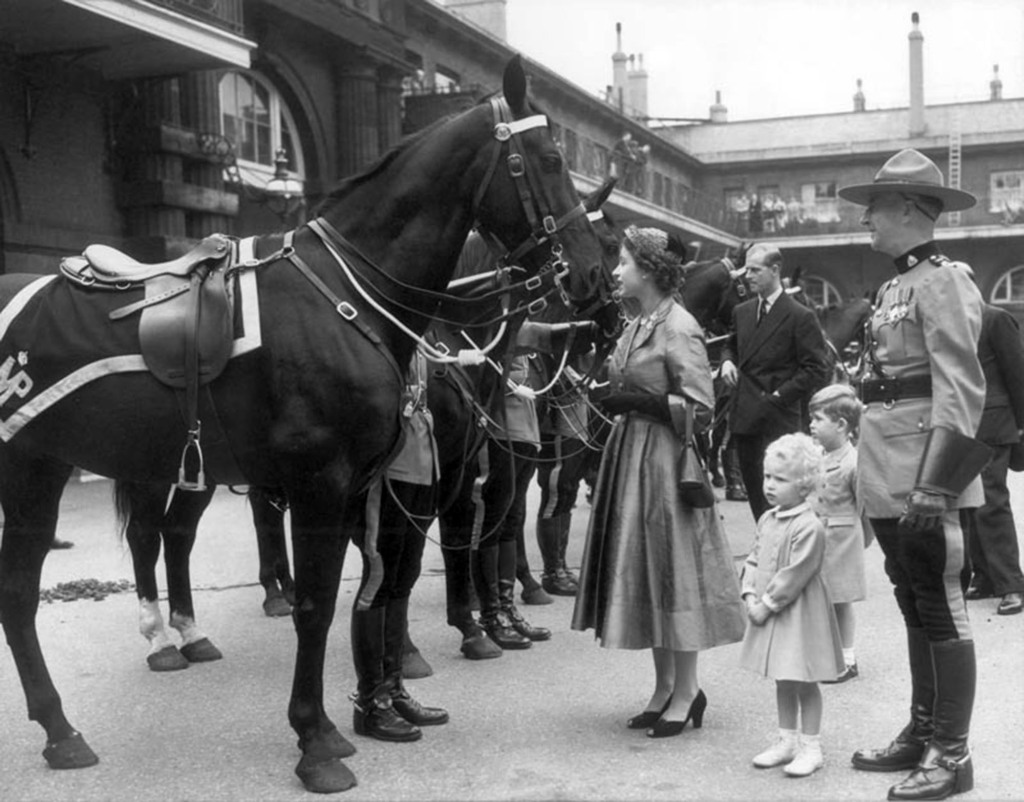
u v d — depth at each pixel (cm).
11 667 504
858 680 481
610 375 426
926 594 351
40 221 1202
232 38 1241
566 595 666
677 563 399
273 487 386
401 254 380
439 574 750
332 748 366
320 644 366
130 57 1233
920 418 357
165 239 1273
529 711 439
